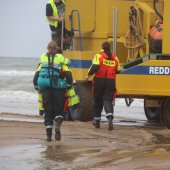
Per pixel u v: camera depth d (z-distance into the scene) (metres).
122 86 35.03
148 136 30.22
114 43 37.50
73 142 27.91
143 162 22.58
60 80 27.83
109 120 33.28
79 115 39.03
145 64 34.34
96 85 33.72
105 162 22.69
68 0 39.56
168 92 33.78
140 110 57.84
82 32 39.75
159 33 35.19
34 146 26.44
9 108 58.34
